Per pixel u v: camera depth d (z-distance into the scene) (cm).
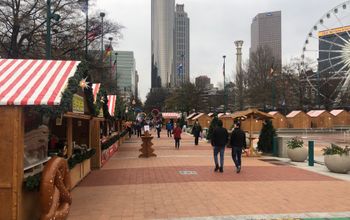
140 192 1107
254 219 808
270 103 7038
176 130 2748
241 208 905
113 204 957
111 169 1619
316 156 2162
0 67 854
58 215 705
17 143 673
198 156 2161
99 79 3444
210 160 1942
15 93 696
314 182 1270
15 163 671
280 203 955
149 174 1462
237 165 1486
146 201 989
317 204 945
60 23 3050
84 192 1112
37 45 3019
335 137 4675
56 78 780
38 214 773
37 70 830
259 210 884
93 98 1280
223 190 1126
